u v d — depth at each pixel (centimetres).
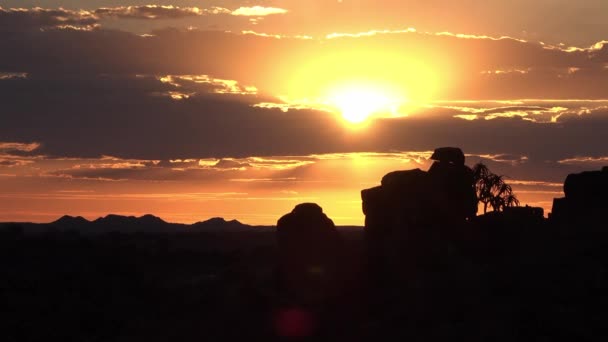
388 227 6538
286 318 6131
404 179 6631
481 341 5084
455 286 5766
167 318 6812
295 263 6631
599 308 5222
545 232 6419
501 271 5844
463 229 6481
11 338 6288
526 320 5200
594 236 6109
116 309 7106
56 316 6806
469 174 6706
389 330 5497
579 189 6756
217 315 6581
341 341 5606
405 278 6119
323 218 6794
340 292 6306
